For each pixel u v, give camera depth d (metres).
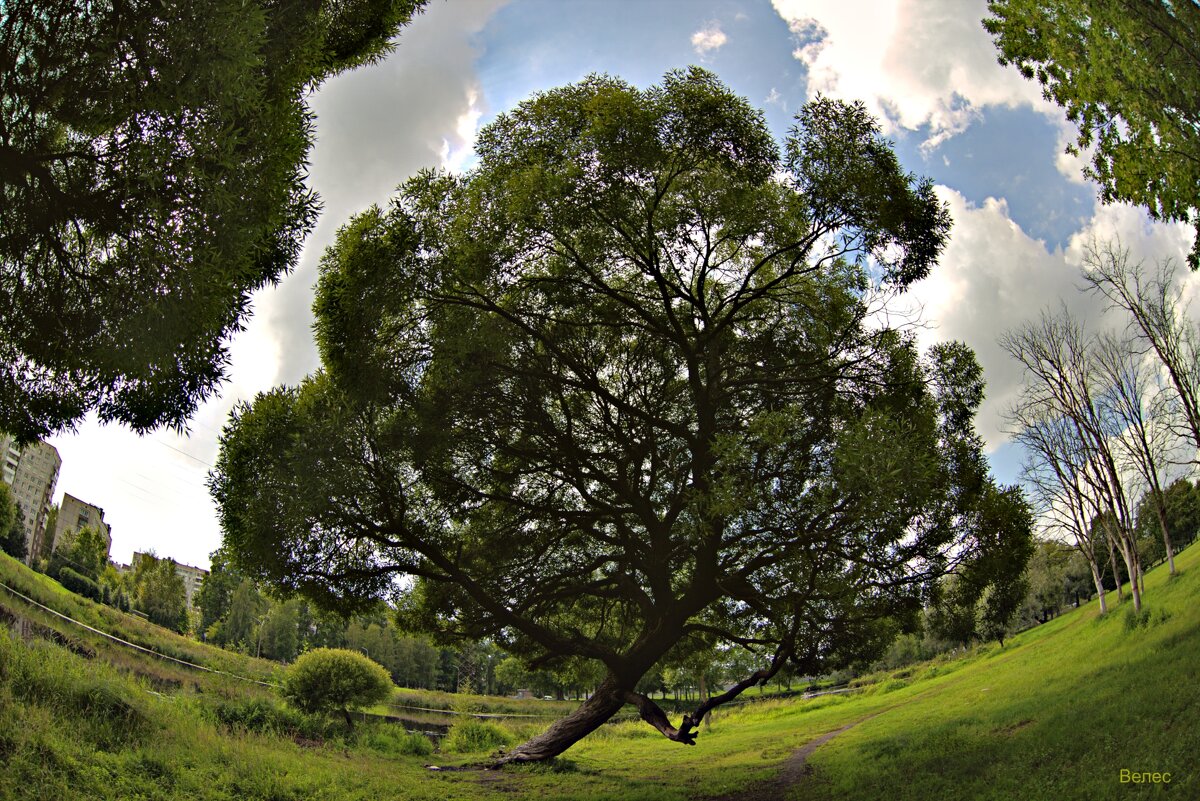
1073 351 28.53
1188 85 8.98
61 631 20.31
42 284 7.63
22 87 6.74
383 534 12.92
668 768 17.23
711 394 13.31
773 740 23.17
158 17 6.16
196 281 6.77
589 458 13.95
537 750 16.75
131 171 6.77
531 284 12.23
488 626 15.30
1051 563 46.72
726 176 11.44
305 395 12.57
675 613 14.02
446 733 26.12
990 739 13.46
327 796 10.49
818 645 14.36
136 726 10.64
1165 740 9.55
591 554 16.47
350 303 11.30
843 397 13.64
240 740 12.34
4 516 38.31
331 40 9.94
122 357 7.61
